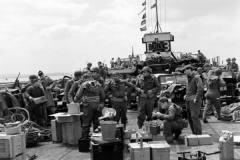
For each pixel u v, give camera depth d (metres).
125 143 9.98
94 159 8.19
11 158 8.07
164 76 18.16
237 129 12.66
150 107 11.77
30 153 10.19
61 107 15.22
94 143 8.38
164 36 29.77
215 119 15.27
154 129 10.28
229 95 18.28
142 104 11.76
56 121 11.52
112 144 8.23
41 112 13.57
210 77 14.36
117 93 11.90
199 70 18.56
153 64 23.62
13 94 14.02
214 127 13.23
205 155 7.98
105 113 10.45
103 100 10.98
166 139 10.57
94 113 10.82
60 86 18.69
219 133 11.93
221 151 7.86
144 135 9.30
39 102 13.17
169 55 28.72
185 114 14.37
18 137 8.29
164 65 23.59
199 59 26.70
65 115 10.95
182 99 14.56
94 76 11.91
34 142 11.10
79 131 11.07
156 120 11.62
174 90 14.56
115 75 11.98
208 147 8.73
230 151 7.84
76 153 10.04
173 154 9.18
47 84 16.22
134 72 23.66
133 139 9.24
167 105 11.04
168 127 10.56
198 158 7.70
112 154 8.23
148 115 11.85
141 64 23.80
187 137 9.08
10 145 8.04
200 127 10.61
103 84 13.08
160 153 7.79
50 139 12.02
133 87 12.00
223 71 19.44
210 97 14.27
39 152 10.30
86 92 10.78
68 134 11.09
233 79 18.50
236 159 7.88
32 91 13.41
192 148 8.67
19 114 11.76
